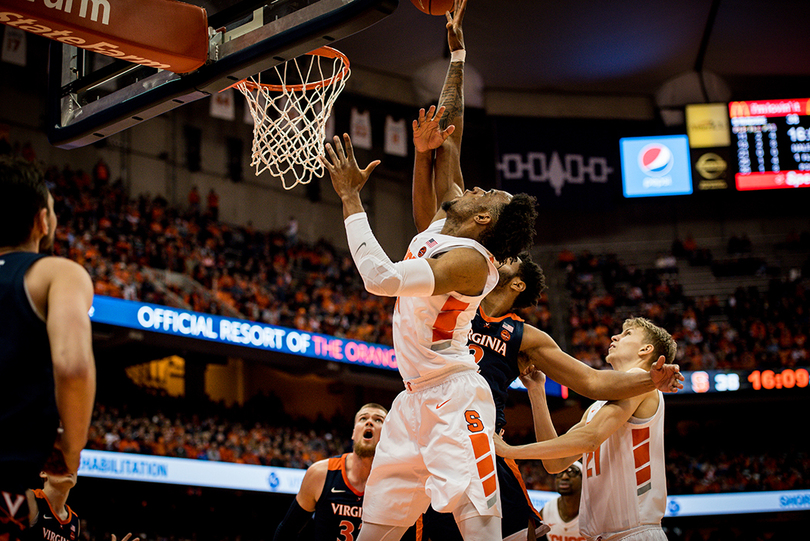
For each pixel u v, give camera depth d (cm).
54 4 320
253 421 1783
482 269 264
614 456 337
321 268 2070
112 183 1858
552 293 2245
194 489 1458
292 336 1582
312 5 339
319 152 451
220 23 372
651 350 354
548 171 2356
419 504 275
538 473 1873
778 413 2166
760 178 2278
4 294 198
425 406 264
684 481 1853
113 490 1420
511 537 320
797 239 2348
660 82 2394
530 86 2378
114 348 1620
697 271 2292
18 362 195
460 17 347
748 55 2305
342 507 419
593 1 2078
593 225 2417
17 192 210
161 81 387
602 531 338
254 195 2138
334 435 1912
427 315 265
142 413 1567
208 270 1759
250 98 459
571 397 1972
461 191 325
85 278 207
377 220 2308
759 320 2112
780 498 1778
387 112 2339
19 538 192
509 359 330
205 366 1939
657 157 2305
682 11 2141
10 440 193
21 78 1786
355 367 1773
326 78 477
